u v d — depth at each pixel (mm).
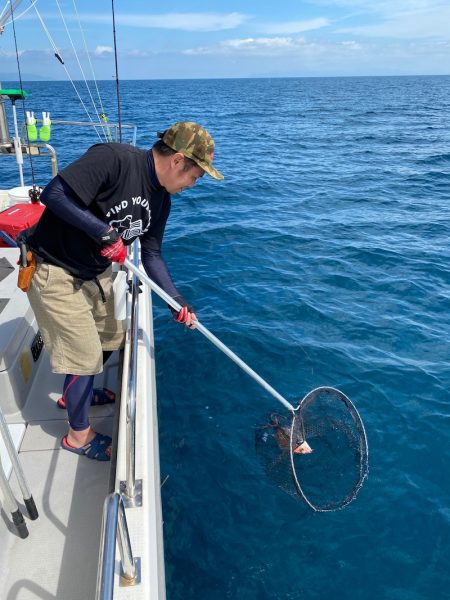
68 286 2191
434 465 3729
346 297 6383
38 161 15164
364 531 3189
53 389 3018
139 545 1774
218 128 30500
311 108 51156
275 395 3283
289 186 13703
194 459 3732
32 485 2385
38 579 1979
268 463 3668
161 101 61156
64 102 49438
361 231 9320
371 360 4973
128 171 1977
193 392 4465
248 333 5391
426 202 12031
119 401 2609
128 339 2807
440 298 6398
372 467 3678
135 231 2244
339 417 3537
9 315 2959
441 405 4348
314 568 2971
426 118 39875
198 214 10383
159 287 2629
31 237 2168
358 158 19312
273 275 7078
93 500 2330
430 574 2943
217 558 3023
